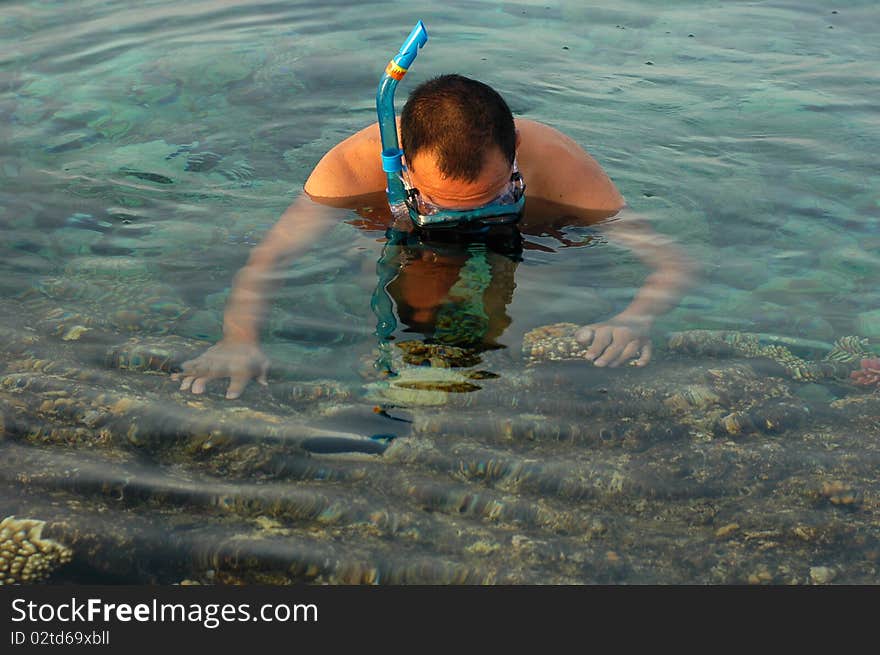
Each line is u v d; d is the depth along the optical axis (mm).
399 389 2484
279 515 2127
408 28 5289
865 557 2021
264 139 4000
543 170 3309
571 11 5590
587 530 2096
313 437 2332
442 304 2812
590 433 2354
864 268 3078
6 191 3521
